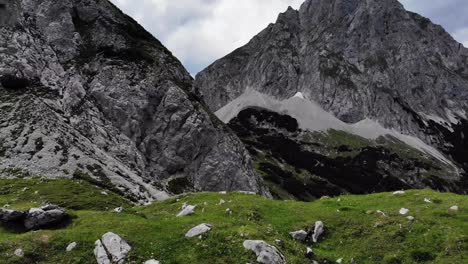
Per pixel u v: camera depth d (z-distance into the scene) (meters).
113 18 187.38
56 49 161.75
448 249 34.25
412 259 34.28
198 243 30.89
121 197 101.12
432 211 40.03
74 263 29.75
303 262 31.42
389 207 42.84
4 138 113.81
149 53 182.00
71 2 178.25
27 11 165.50
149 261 29.19
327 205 45.81
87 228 34.25
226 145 170.00
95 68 161.88
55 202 83.00
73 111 140.75
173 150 157.50
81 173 110.81
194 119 164.88
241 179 165.75
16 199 81.31
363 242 37.19
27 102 128.38
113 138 144.50
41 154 111.31
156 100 164.38
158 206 51.41
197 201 49.59
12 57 140.38
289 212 43.03
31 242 31.55
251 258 29.34
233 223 34.59
